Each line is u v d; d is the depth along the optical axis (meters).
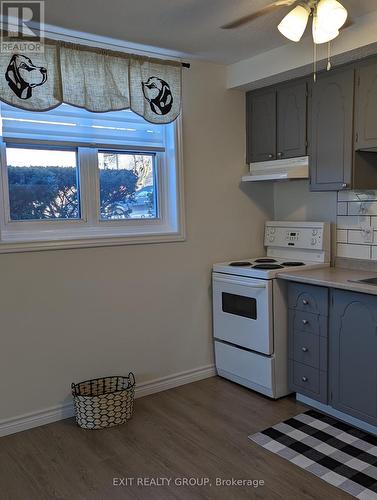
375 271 3.11
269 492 2.15
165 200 3.39
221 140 3.53
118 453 2.52
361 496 2.10
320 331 2.85
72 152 2.99
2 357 2.71
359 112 2.81
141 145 3.24
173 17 2.52
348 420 2.77
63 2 2.29
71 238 2.89
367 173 2.97
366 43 2.55
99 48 2.83
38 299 2.81
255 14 1.95
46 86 2.65
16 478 2.31
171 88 3.14
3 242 2.66
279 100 3.36
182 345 3.45
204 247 3.51
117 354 3.15
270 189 3.86
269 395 3.16
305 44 2.88
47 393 2.88
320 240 3.36
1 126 2.68
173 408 3.06
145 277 3.23
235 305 3.32
